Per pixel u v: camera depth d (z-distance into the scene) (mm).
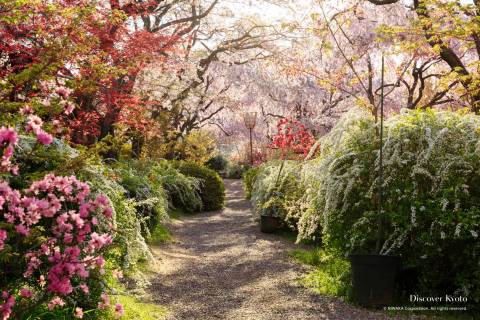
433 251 4699
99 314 4020
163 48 9773
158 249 7789
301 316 4602
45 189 2756
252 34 19609
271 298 5211
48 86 4547
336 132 5867
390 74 17812
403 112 5625
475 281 4531
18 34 5910
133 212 5168
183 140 20438
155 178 10000
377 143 5379
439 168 4793
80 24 6129
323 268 6297
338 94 22000
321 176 5648
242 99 24578
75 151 4387
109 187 4395
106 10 7234
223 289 5621
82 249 3748
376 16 16078
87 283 3904
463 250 4570
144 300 5039
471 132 4918
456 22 7371
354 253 4992
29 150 3807
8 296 2668
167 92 13289
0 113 3549
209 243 8750
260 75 23094
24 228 2609
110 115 9156
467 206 4648
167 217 8883
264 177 11234
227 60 19953
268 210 9805
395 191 4941
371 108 7723
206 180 14164
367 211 5180
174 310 4801
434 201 4688
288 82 22422
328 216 5559
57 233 2818
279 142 11508
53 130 3750
